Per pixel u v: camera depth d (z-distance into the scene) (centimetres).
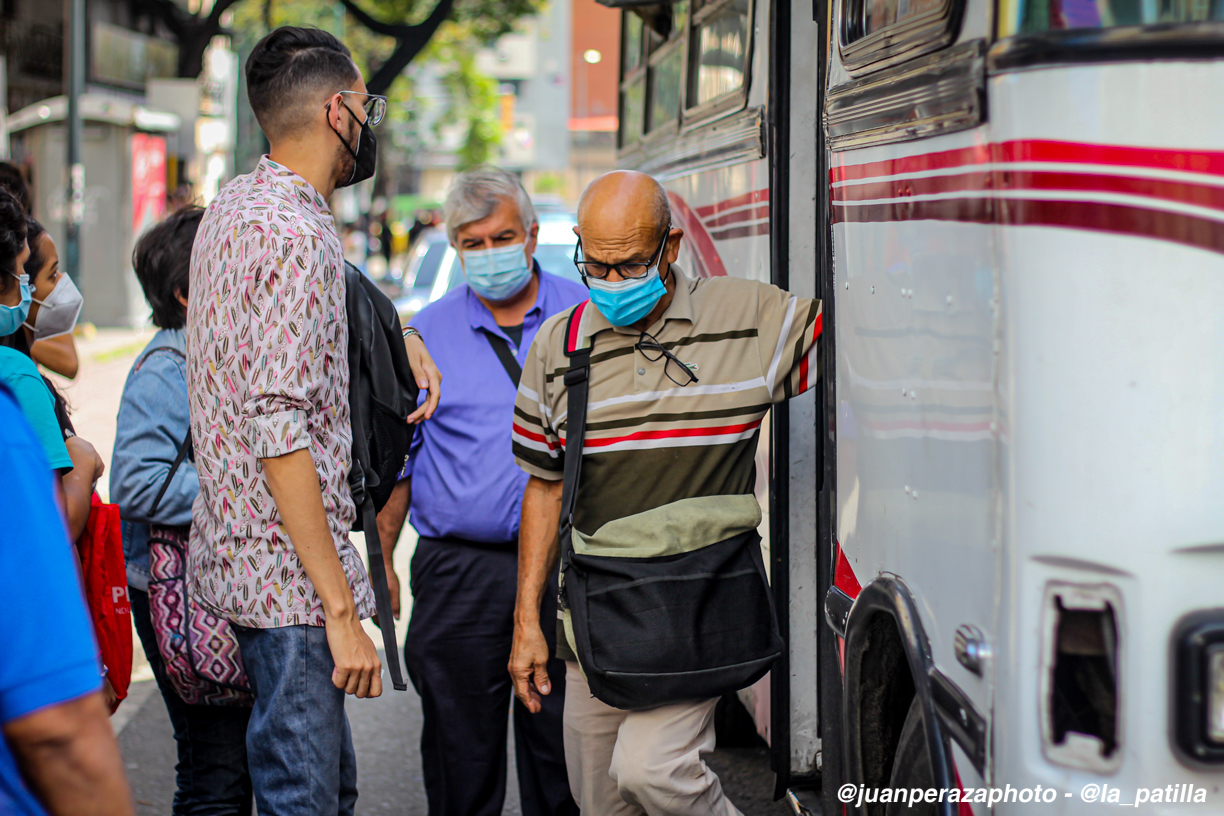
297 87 272
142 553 341
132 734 501
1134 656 181
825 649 295
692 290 294
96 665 151
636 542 279
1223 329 178
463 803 367
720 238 430
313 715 269
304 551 259
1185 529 179
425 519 366
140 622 344
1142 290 177
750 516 286
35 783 149
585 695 304
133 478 315
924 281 214
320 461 267
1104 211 177
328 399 269
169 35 2472
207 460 267
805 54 361
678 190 506
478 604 363
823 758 297
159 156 2191
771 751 378
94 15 2109
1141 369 178
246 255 256
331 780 273
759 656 280
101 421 1163
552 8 7012
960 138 198
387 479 291
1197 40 173
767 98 364
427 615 367
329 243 267
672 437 285
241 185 272
